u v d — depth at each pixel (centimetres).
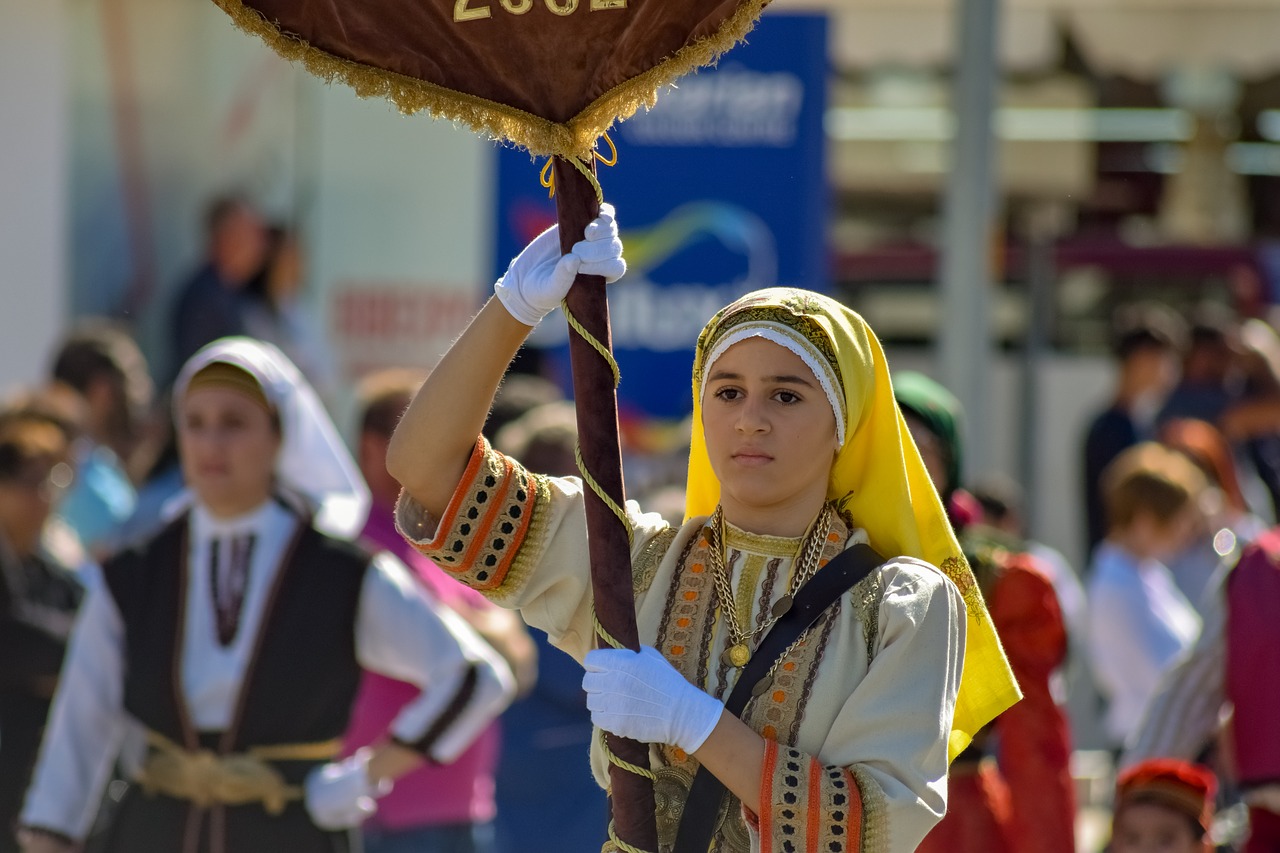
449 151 2528
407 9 781
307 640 1210
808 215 2198
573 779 1509
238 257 2522
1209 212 4353
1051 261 3947
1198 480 2116
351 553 1244
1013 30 3362
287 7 775
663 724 749
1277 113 4241
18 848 1498
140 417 2028
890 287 4041
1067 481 3812
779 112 2194
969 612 836
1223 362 2798
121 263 2530
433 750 1224
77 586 1562
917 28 3195
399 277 2536
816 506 813
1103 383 3816
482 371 802
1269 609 1280
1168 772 1312
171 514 1280
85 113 2502
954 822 1196
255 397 1242
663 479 1786
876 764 758
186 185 2548
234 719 1199
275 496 1260
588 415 783
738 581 808
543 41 783
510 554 825
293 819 1202
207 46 2556
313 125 2550
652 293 2214
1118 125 4272
